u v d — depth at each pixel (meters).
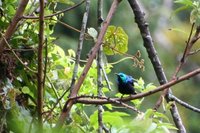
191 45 6.46
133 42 29.42
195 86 33.34
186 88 33.25
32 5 7.33
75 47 27.48
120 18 29.78
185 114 30.16
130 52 29.28
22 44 7.41
